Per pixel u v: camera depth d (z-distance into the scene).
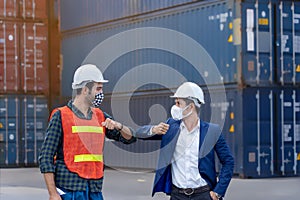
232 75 18.36
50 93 25.72
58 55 25.80
